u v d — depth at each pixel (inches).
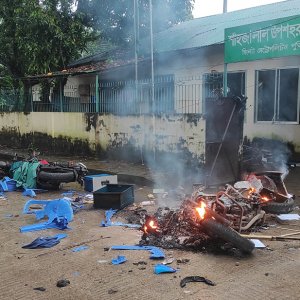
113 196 289.7
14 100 695.7
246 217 232.4
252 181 274.8
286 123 472.4
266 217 261.4
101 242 221.8
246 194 255.6
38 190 364.2
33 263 194.4
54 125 609.0
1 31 705.0
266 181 280.5
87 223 259.4
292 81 465.4
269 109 489.4
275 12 571.2
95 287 166.9
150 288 164.2
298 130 462.6
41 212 271.6
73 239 228.4
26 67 724.7
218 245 204.7
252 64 494.6
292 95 466.6
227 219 214.8
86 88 675.4
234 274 176.2
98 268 186.1
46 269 186.7
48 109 629.0
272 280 169.8
